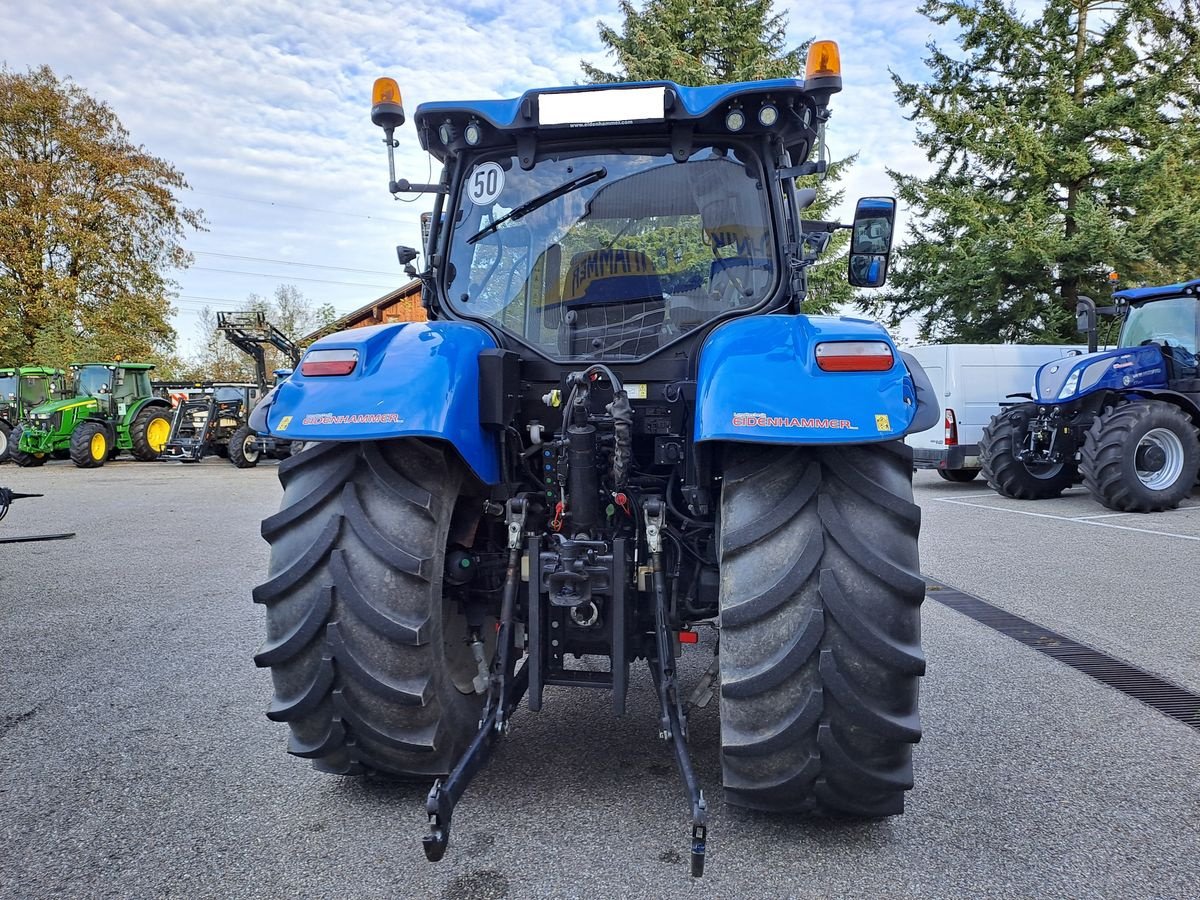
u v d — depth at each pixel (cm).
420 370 220
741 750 201
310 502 221
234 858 213
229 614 473
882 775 202
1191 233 1648
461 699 234
